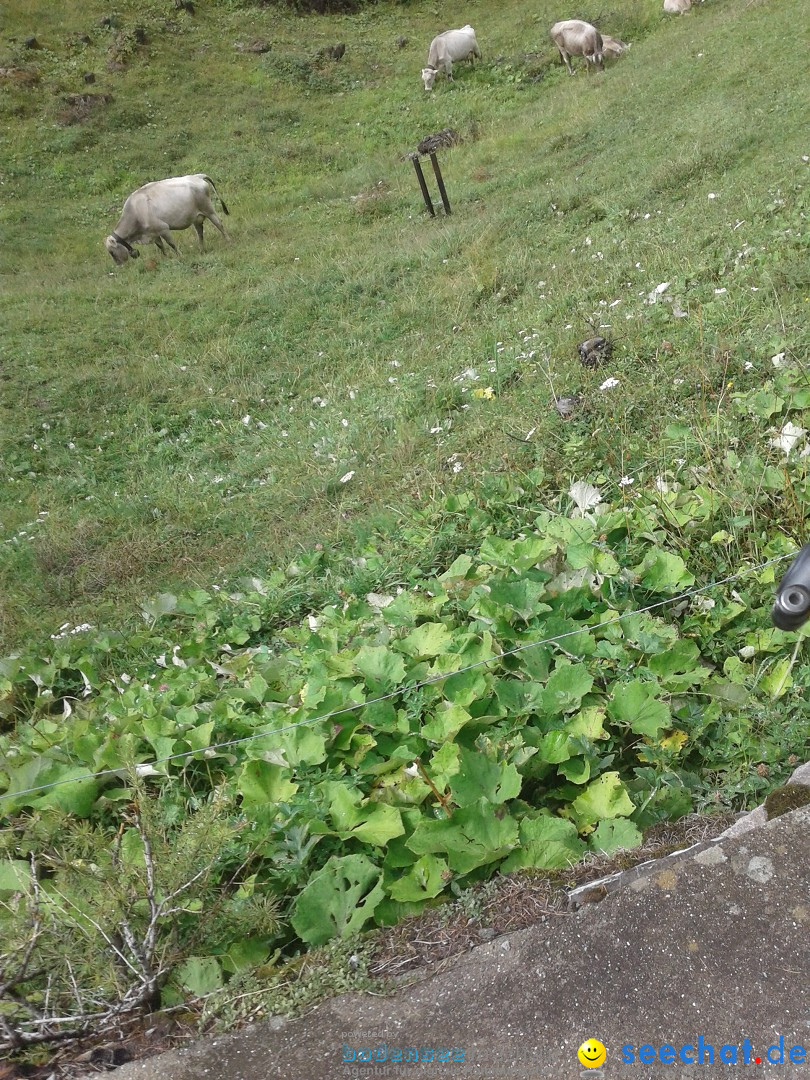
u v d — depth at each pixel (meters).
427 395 7.04
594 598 3.41
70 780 2.95
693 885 1.83
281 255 12.54
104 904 1.94
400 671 3.04
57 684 4.63
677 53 15.34
